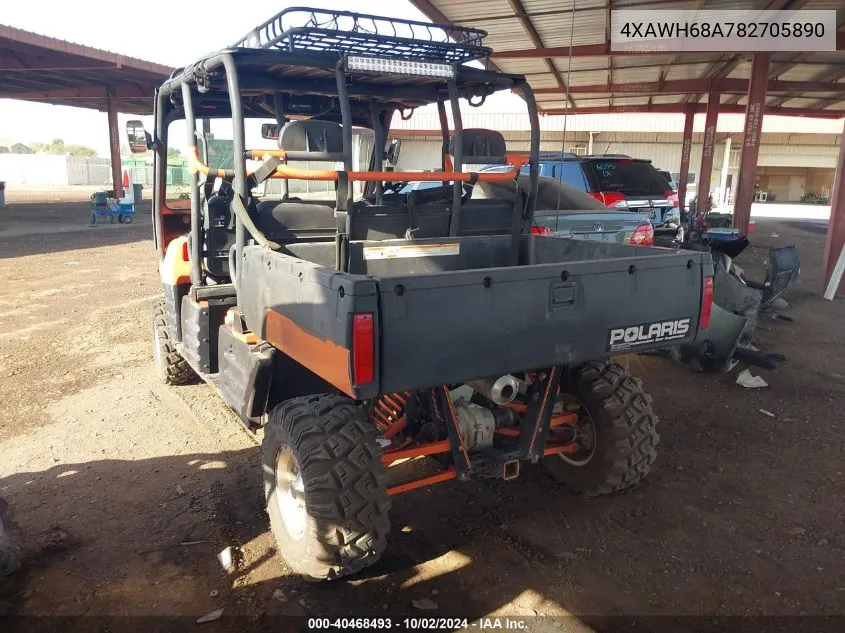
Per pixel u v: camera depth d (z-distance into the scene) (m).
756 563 3.33
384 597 3.08
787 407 5.52
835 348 7.28
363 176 3.62
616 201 9.11
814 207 39.91
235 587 3.14
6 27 18.12
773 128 38.66
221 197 4.41
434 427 3.37
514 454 3.46
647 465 3.89
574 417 3.96
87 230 20.31
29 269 12.45
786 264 8.23
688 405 5.59
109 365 6.54
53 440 4.81
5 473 4.31
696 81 18.94
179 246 4.94
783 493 4.06
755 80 13.39
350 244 3.96
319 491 2.89
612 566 3.32
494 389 3.25
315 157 3.57
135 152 5.06
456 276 2.72
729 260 6.84
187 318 4.61
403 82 4.44
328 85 4.31
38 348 7.12
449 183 5.07
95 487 4.12
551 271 2.97
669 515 3.81
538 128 4.34
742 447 4.74
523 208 4.58
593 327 3.13
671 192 9.99
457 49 3.83
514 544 3.53
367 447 2.98
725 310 6.00
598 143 37.22
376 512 2.95
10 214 26.00
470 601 3.05
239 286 3.78
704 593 3.09
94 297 9.86
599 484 3.90
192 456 4.56
